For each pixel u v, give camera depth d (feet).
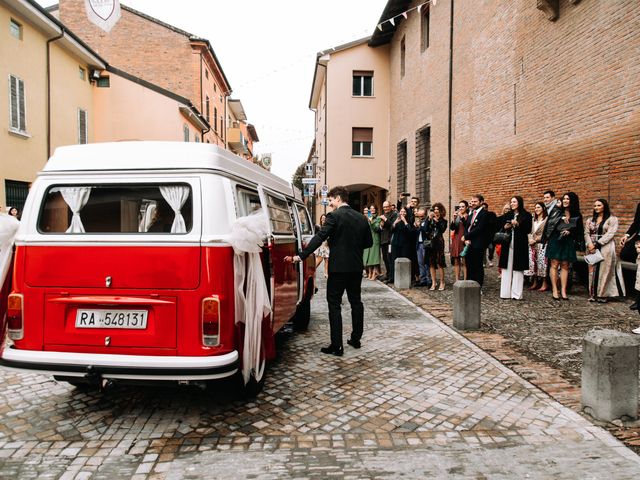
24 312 11.37
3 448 10.54
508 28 41.68
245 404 13.10
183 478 9.24
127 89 65.26
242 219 11.46
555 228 27.32
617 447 10.37
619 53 28.07
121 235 11.21
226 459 10.01
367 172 83.76
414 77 68.80
